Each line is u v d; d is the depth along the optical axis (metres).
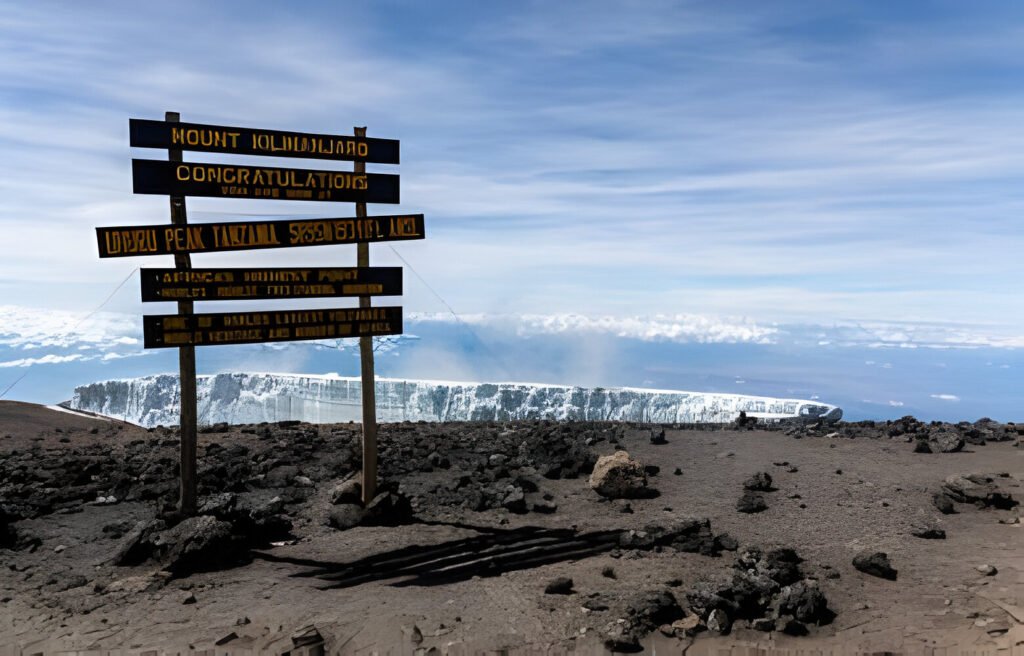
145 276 9.42
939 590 8.05
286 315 10.33
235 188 9.75
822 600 7.45
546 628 7.12
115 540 10.02
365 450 11.15
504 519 11.05
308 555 9.46
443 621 7.27
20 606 7.81
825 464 13.83
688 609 7.59
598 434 16.84
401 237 10.75
